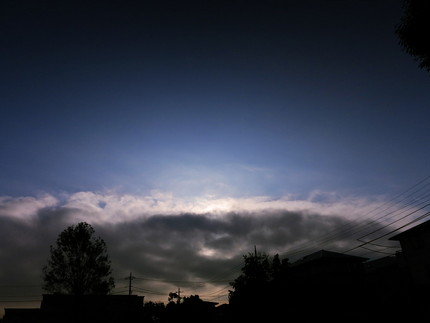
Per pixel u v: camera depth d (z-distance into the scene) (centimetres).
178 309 3966
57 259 3067
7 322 3959
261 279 2358
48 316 4031
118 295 4609
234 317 2372
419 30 814
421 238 3556
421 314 3256
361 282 4122
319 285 3256
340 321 3014
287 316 2333
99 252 3191
